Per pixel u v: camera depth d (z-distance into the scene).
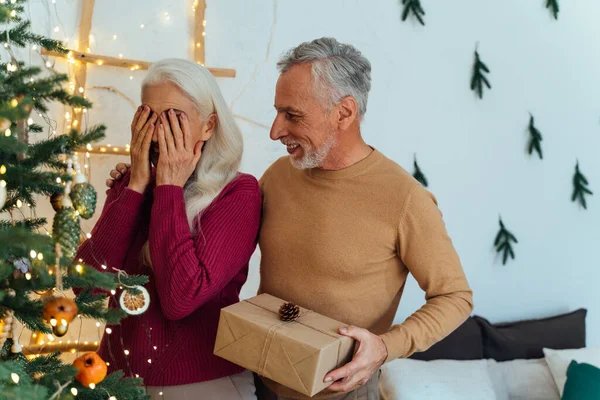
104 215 1.45
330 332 1.32
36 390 0.95
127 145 2.27
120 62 2.20
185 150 1.43
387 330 1.58
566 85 2.85
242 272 1.64
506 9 2.75
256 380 1.62
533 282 2.93
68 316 1.07
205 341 1.48
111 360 1.50
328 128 1.47
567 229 2.94
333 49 1.48
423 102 2.70
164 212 1.39
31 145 1.12
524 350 2.72
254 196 1.54
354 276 1.49
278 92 1.49
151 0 2.27
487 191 2.83
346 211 1.50
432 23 2.67
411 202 1.47
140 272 1.49
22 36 1.27
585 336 2.83
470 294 1.48
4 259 1.02
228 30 2.39
